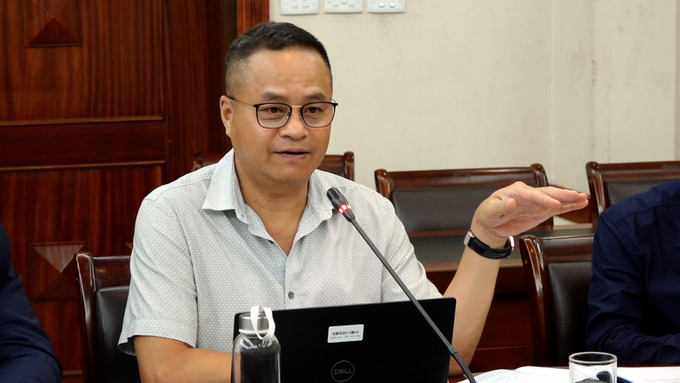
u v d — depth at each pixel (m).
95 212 3.26
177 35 3.30
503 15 3.53
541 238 1.72
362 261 1.50
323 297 1.44
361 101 3.45
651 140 3.48
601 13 3.40
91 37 3.18
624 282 1.65
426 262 2.14
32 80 3.14
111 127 3.24
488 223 1.33
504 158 3.62
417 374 1.08
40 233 3.21
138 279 1.37
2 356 1.40
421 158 3.54
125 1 3.19
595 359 1.04
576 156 3.55
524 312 2.21
